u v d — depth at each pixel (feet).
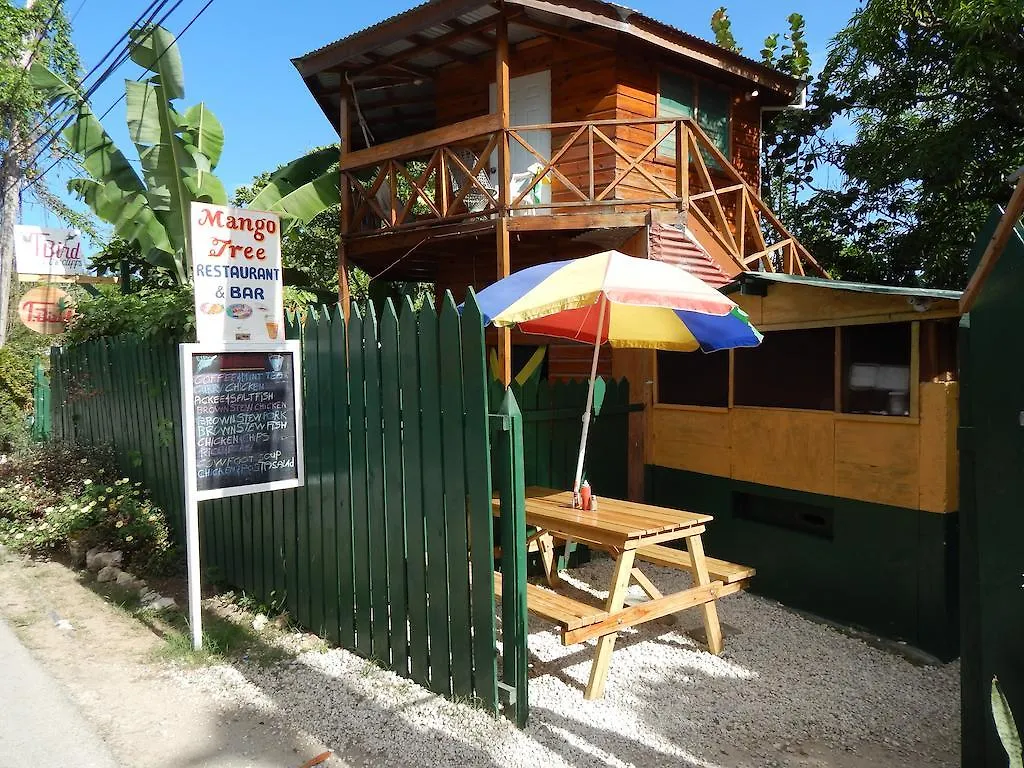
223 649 13.75
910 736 10.66
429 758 9.87
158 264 33.09
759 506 17.20
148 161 30.76
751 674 12.66
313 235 49.75
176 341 19.79
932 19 28.37
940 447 13.26
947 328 13.75
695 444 18.51
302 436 14.89
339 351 13.65
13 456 29.07
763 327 16.74
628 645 14.02
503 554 10.82
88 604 16.53
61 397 29.86
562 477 18.37
